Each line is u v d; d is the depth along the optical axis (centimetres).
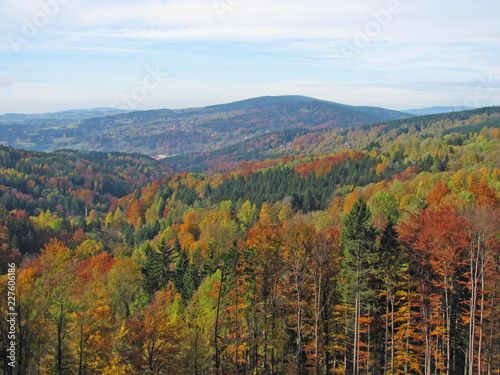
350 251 3381
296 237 3731
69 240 11919
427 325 3469
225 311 3522
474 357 3625
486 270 3184
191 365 3288
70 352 3559
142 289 5866
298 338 3256
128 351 3141
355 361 3262
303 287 3519
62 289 3884
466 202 6384
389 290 3506
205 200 17125
